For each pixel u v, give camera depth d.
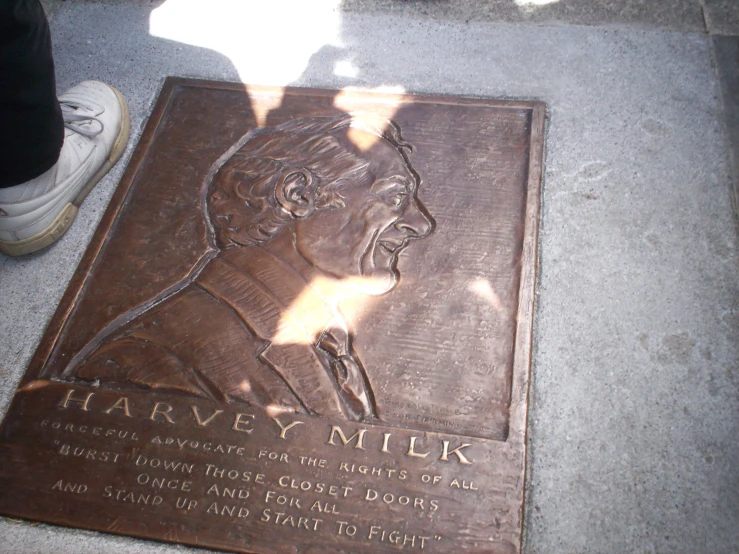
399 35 2.20
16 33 1.52
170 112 2.07
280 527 1.40
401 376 1.55
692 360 1.56
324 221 1.79
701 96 1.98
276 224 1.80
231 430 1.51
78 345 1.65
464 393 1.53
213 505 1.43
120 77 2.18
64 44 2.27
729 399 1.51
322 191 1.84
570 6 2.18
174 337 1.63
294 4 2.29
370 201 1.82
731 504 1.39
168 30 2.27
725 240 1.72
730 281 1.66
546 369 1.58
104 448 1.50
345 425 1.50
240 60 2.18
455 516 1.39
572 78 2.05
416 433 1.48
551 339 1.61
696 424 1.48
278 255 1.74
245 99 2.08
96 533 1.42
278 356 1.59
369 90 2.08
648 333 1.60
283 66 2.16
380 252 1.73
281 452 1.48
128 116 2.06
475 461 1.45
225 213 1.83
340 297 1.67
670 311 1.63
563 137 1.93
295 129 1.99
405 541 1.37
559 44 2.13
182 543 1.40
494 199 1.81
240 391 1.56
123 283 1.74
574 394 1.54
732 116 1.93
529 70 2.08
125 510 1.43
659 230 1.75
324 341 1.61
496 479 1.43
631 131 1.93
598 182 1.84
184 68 2.18
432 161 1.89
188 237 1.81
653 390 1.53
